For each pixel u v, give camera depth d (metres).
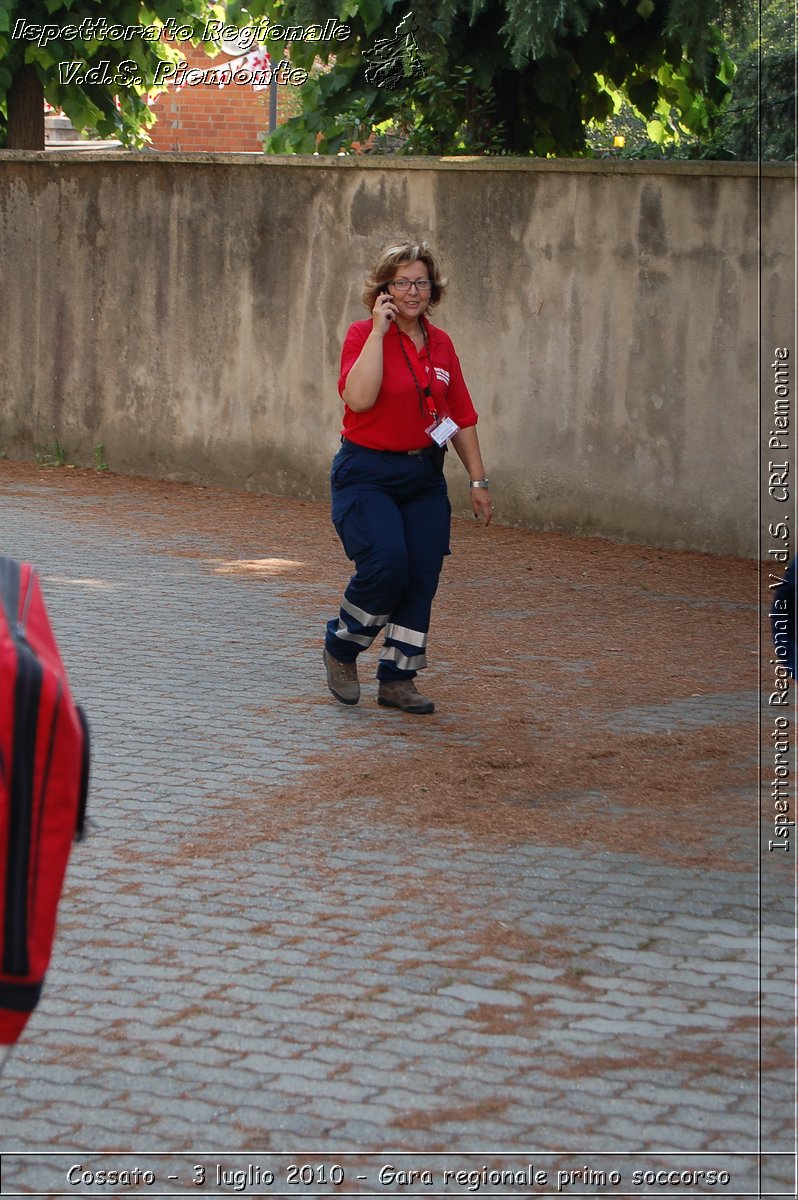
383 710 16.06
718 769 14.20
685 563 24.67
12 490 29.19
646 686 17.17
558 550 25.39
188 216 29.62
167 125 46.50
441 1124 8.13
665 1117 8.25
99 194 30.58
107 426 31.41
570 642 19.27
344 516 15.50
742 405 25.03
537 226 26.16
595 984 9.82
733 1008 9.53
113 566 22.84
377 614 15.57
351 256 28.09
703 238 24.86
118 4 32.53
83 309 31.25
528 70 29.56
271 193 28.66
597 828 12.61
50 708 5.40
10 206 31.62
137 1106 8.28
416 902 11.07
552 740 15.04
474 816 12.85
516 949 10.31
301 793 13.36
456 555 24.73
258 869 11.64
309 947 10.30
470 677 17.47
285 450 29.44
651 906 11.07
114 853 11.87
